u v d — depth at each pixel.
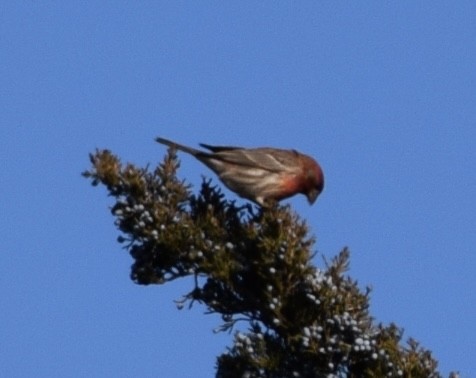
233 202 13.24
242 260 12.47
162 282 12.91
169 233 12.58
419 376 11.66
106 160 12.90
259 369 12.12
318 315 11.92
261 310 12.47
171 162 13.13
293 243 12.05
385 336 11.92
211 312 12.74
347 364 11.95
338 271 12.29
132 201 12.87
